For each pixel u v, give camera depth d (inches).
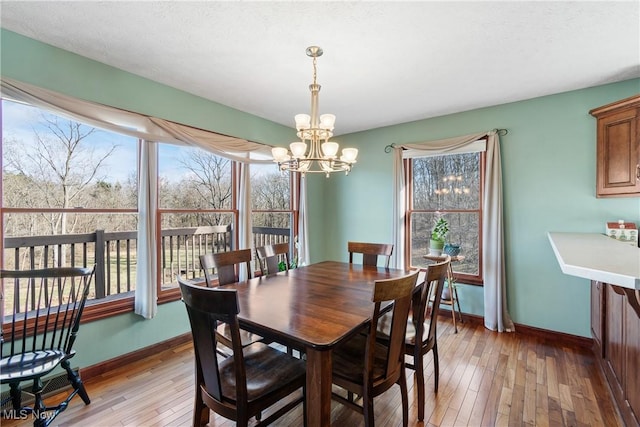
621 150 96.0
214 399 56.2
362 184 175.9
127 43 83.9
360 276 99.9
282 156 85.7
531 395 84.2
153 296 104.1
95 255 104.3
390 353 62.4
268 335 58.3
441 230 137.8
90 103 90.7
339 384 64.3
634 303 57.5
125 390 86.8
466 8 68.4
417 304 92.6
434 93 119.7
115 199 104.5
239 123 139.9
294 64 95.6
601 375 93.8
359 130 174.9
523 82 109.3
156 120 106.1
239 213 139.6
